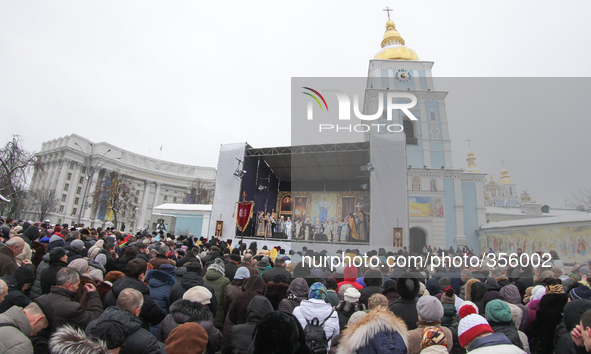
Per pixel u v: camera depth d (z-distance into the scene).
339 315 4.60
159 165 95.00
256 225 25.72
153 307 4.27
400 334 2.84
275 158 24.78
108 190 64.12
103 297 4.73
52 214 68.94
